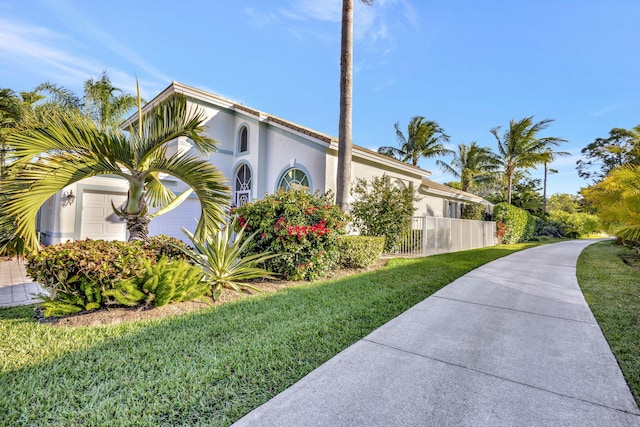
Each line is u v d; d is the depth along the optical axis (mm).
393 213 11516
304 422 2357
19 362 3203
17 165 4523
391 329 4297
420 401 2648
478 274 8297
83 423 2346
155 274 4875
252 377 3012
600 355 3553
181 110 5695
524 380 3012
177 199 6875
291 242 7016
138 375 2996
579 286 6906
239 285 6176
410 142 28000
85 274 4301
